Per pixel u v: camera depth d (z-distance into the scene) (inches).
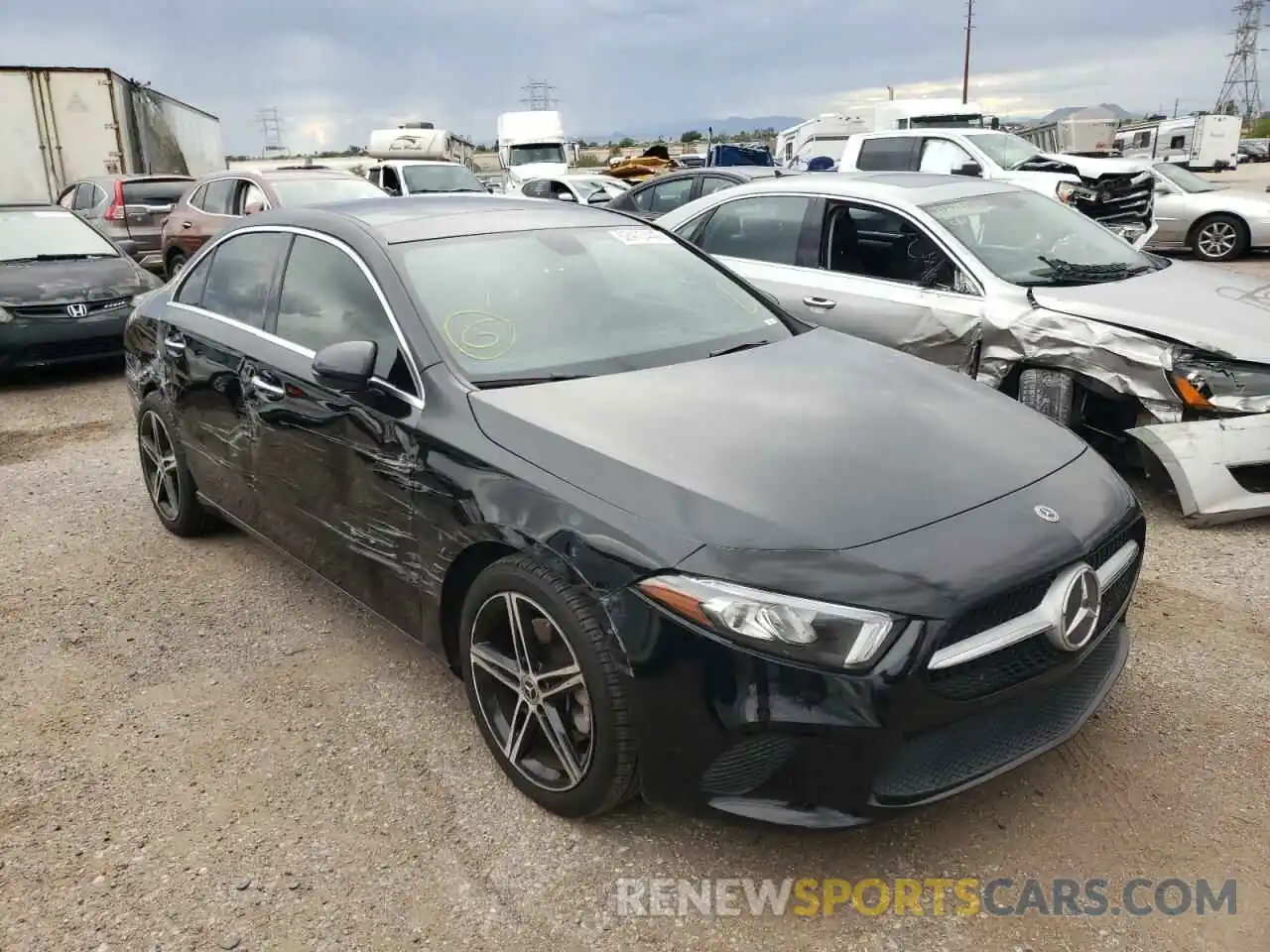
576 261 147.4
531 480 104.5
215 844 106.4
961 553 94.0
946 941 91.5
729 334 142.9
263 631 153.6
